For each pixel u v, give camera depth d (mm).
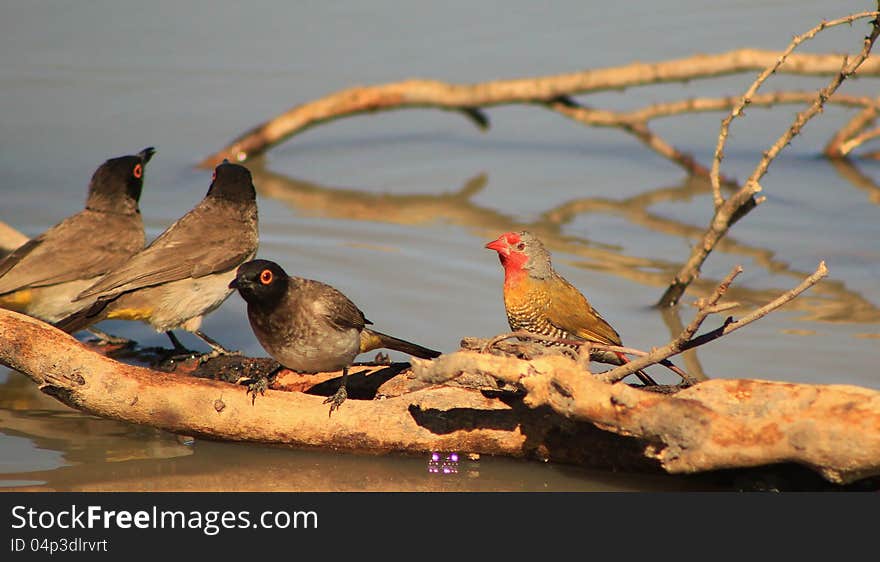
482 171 19297
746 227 16328
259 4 24734
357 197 18016
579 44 21906
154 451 10766
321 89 20875
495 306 13641
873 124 20031
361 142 21062
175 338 12859
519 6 24406
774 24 22047
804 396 8844
